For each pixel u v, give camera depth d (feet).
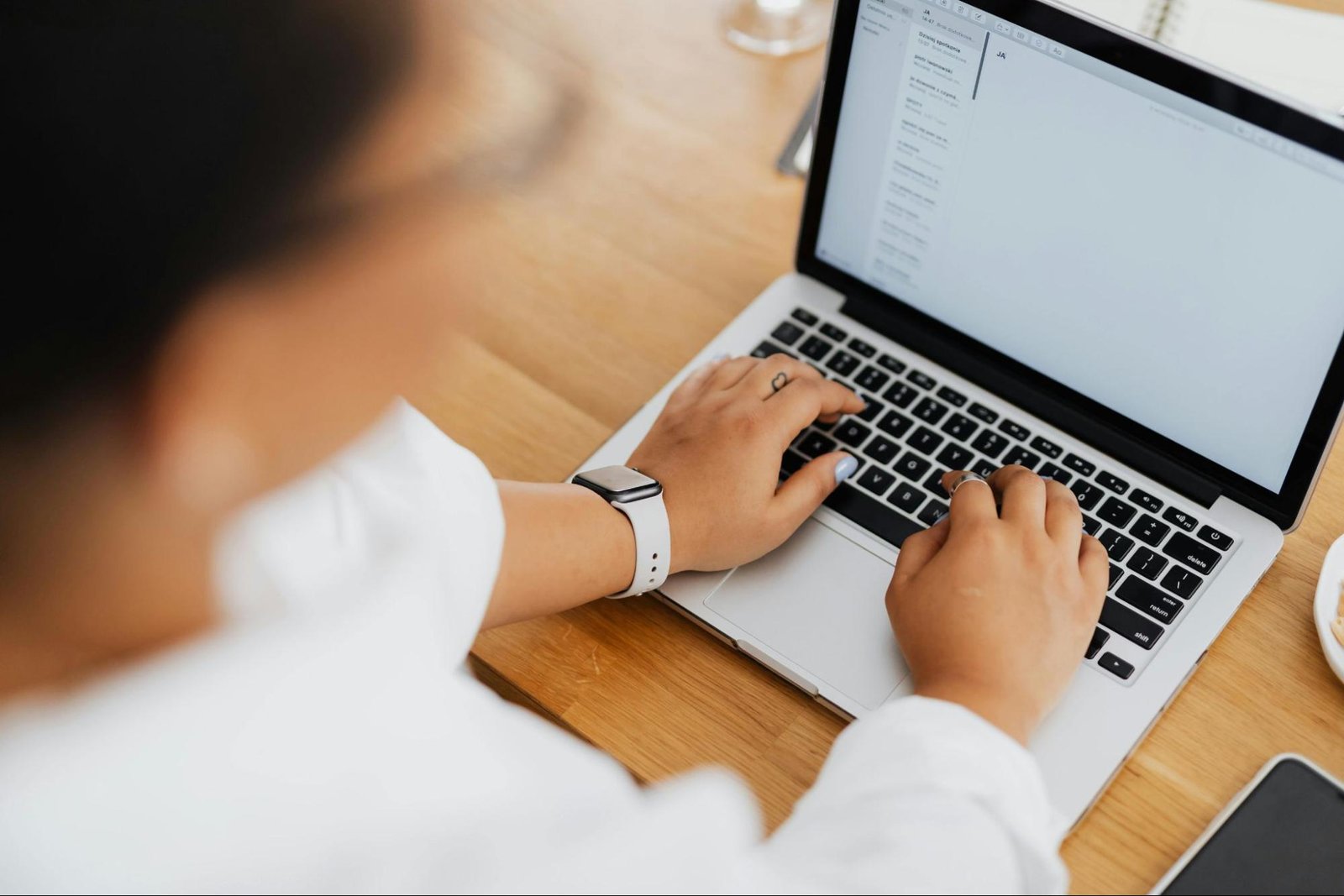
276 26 1.04
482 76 1.22
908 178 2.73
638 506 2.47
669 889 1.62
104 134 1.02
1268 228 2.25
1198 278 2.39
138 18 1.01
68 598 1.32
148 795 1.42
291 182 1.09
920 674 2.22
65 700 1.42
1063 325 2.66
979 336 2.84
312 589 1.53
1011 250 2.65
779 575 2.53
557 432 2.87
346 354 1.25
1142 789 2.24
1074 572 2.32
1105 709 2.27
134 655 1.43
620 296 3.15
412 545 1.74
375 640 1.57
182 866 1.44
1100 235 2.49
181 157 1.05
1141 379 2.60
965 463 2.72
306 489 1.53
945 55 2.51
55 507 1.23
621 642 2.50
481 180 1.24
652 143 3.50
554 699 2.42
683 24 3.79
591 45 3.69
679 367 3.00
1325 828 2.08
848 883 1.70
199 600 1.41
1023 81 2.43
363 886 1.49
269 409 1.24
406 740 1.54
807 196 2.93
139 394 1.15
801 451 2.75
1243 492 2.56
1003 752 1.91
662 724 2.38
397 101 1.11
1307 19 3.22
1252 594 2.51
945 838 1.76
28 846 1.40
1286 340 2.34
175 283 1.09
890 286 2.93
